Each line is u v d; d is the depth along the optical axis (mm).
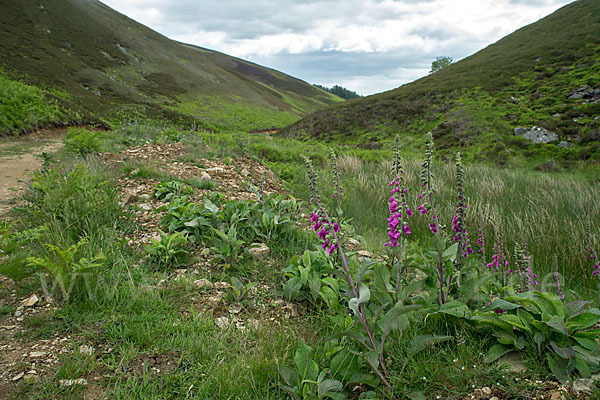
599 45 34219
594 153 18578
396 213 2533
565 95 27234
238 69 142750
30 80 28484
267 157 12484
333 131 34406
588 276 4402
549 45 39844
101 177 6359
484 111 28031
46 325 2598
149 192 6270
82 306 2801
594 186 10023
